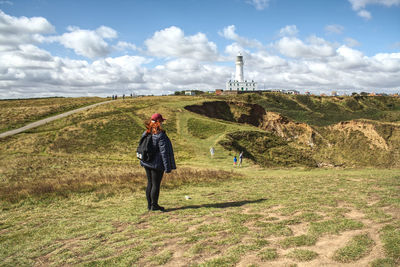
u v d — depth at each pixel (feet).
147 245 12.41
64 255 12.37
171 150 19.43
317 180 39.40
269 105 505.25
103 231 15.90
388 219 13.80
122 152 137.49
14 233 17.51
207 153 128.57
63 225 18.57
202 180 48.16
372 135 245.65
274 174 66.80
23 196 31.40
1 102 255.09
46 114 199.62
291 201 21.47
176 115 198.90
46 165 98.02
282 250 10.61
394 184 28.73
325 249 10.39
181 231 14.48
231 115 250.57
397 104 542.57
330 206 18.54
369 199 20.57
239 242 11.85
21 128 164.76
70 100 276.00
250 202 22.33
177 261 10.36
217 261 9.88
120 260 10.93
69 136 152.46
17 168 90.17
